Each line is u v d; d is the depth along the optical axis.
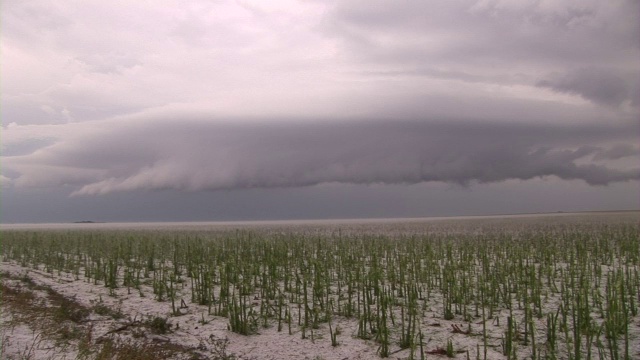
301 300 14.12
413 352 9.65
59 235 39.09
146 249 23.53
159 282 15.54
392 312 12.52
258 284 16.45
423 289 15.18
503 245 25.20
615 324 10.10
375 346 10.13
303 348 10.08
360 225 65.94
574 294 13.14
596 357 9.06
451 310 12.64
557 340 10.05
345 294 14.86
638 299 12.75
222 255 21.56
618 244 24.30
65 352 9.08
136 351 9.46
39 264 22.11
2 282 16.03
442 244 27.12
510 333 9.05
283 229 55.28
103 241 30.98
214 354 9.77
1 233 42.16
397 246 25.11
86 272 18.39
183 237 37.75
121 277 18.05
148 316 12.16
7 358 8.35
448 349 9.41
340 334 10.95
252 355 9.74
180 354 9.67
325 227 60.19
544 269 17.25
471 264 19.56
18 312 11.72
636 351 9.24
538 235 31.92
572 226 43.78
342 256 20.72
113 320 11.86
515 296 13.96
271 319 12.30
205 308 13.27
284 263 17.97
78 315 12.00
